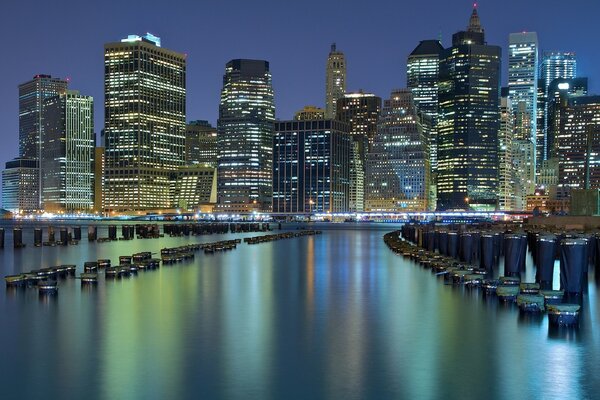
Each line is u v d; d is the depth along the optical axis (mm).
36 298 53906
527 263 79500
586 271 54812
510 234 66688
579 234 71625
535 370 31109
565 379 29703
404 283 64438
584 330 39656
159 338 37969
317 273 75625
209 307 49094
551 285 57094
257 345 36219
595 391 28062
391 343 36656
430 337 38125
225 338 37938
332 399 27266
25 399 27469
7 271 82688
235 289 59969
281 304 50719
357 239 179500
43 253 117750
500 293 51906
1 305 50000
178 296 55344
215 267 83688
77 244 154375
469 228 117375
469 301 51656
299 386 28875
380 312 46656
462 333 39094
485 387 28656
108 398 27484
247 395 27766
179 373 30797
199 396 27641
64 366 32031
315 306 49656
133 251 123938
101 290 59000
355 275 72875
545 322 42406
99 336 38531
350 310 47594
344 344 36406
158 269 80375
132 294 56375
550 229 88688
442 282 65250
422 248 110438
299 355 33969
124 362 32719
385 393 27953
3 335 38875
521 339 37375
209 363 32469
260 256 105750
